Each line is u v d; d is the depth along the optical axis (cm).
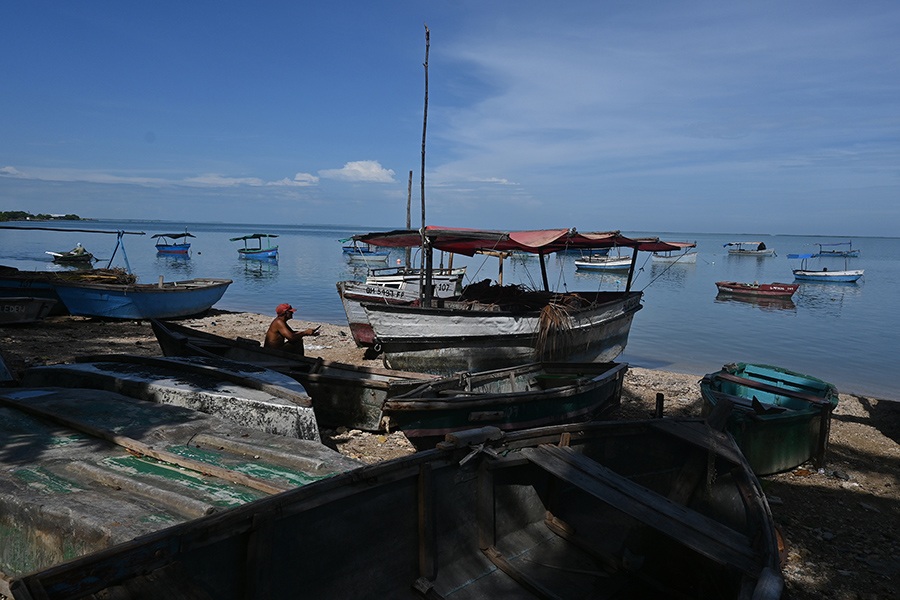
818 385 1125
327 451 643
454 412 835
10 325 1898
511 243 1407
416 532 510
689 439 662
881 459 1053
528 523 618
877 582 660
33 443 617
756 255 10319
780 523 792
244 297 3528
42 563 467
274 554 404
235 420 780
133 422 685
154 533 340
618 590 542
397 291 1934
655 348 2241
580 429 642
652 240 1627
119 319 2188
